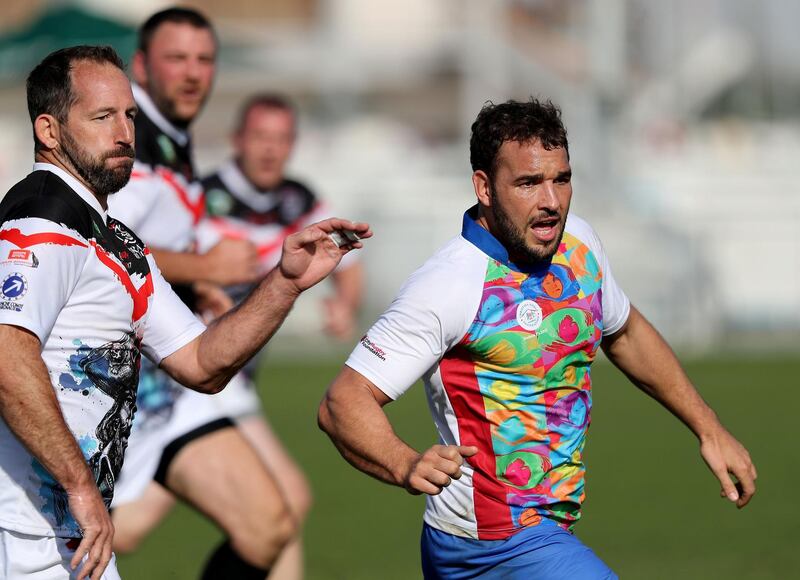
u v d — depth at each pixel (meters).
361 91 96.06
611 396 46.66
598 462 34.41
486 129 14.26
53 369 13.20
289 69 85.31
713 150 78.19
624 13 83.56
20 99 81.12
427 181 63.28
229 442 19.81
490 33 88.31
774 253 57.19
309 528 27.27
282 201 27.33
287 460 22.41
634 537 25.98
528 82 87.06
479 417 14.48
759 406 42.12
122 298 13.58
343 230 14.00
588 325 14.60
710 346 56.97
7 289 12.65
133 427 19.66
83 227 13.28
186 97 19.69
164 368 14.45
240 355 14.12
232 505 19.48
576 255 14.80
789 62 94.50
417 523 27.78
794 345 56.69
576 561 14.25
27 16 97.88
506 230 14.18
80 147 13.39
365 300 56.94
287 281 14.00
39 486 13.20
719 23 93.44
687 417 15.75
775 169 69.81
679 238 57.44
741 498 15.67
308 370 51.94
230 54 79.75
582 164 68.75
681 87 90.44
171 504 21.78
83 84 13.40
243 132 26.89
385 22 97.06
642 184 65.94
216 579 19.56
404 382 14.22
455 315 14.16
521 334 14.27
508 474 14.51
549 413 14.53
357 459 14.08
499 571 14.62
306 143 79.50
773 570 23.11
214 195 26.98
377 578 22.92
